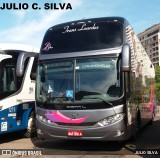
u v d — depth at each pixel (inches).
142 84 524.1
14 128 469.7
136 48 466.9
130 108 382.0
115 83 360.2
